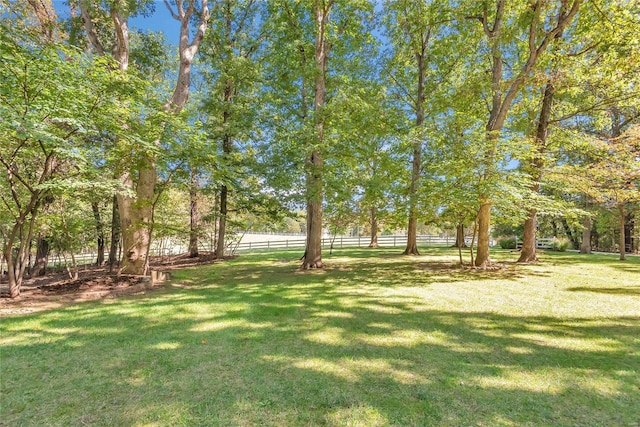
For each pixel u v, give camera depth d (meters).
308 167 9.98
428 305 5.76
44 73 5.10
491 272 9.71
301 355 3.49
